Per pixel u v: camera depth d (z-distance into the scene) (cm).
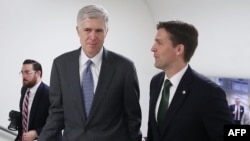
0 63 314
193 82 114
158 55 118
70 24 347
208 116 106
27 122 218
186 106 111
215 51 300
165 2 356
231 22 269
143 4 393
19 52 322
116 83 127
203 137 112
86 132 127
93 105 125
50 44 338
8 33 315
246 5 246
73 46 350
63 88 132
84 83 129
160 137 118
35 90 216
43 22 333
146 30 398
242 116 254
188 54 118
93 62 129
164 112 120
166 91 121
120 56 135
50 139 137
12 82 320
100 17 120
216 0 278
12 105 321
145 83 403
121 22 381
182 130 111
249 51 252
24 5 321
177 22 118
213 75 307
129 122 135
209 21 299
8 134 318
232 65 277
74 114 129
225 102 108
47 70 338
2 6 311
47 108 212
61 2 341
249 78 253
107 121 128
